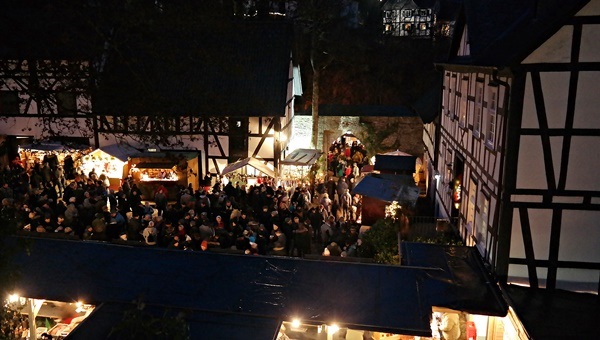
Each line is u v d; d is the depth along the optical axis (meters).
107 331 7.79
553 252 9.98
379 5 42.34
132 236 14.29
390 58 36.75
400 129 28.95
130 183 19.12
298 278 9.51
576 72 9.26
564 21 8.91
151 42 12.02
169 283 9.26
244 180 22.45
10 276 5.73
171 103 11.95
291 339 10.06
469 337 10.55
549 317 8.94
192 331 7.91
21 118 23.45
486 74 11.79
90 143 23.11
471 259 11.09
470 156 13.38
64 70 10.97
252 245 12.63
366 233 13.47
